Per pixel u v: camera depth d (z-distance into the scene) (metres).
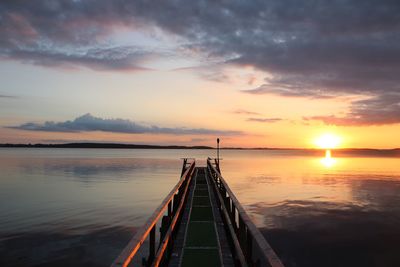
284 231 19.42
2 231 18.14
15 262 13.47
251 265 4.92
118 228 18.92
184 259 6.77
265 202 29.16
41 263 13.38
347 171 71.25
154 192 34.09
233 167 85.94
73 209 24.56
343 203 29.33
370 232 19.38
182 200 9.98
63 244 15.88
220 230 8.78
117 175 54.97
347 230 19.73
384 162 123.38
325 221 22.06
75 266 13.12
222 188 11.55
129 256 3.46
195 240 7.95
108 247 15.46
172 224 7.18
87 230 18.45
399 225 21.00
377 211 25.73
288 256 15.25
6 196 30.91
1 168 70.31
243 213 5.41
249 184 43.94
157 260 5.34
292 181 48.47
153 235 5.49
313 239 17.84
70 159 124.31
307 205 28.00
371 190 38.84
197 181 19.28
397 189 40.03
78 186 39.16
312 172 67.50
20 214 22.62
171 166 82.88
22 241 16.31
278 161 130.12
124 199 29.39
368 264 14.38
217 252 7.14
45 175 54.03
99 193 33.12
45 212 23.38
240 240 5.84
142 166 82.38
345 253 15.69
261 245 3.75
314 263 14.39
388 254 15.50
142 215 22.48
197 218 10.16
